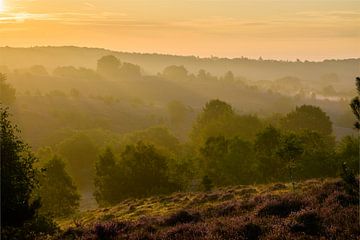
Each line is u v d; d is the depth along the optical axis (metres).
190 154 99.50
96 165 78.12
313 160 66.25
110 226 22.27
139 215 38.69
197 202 39.28
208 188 62.88
